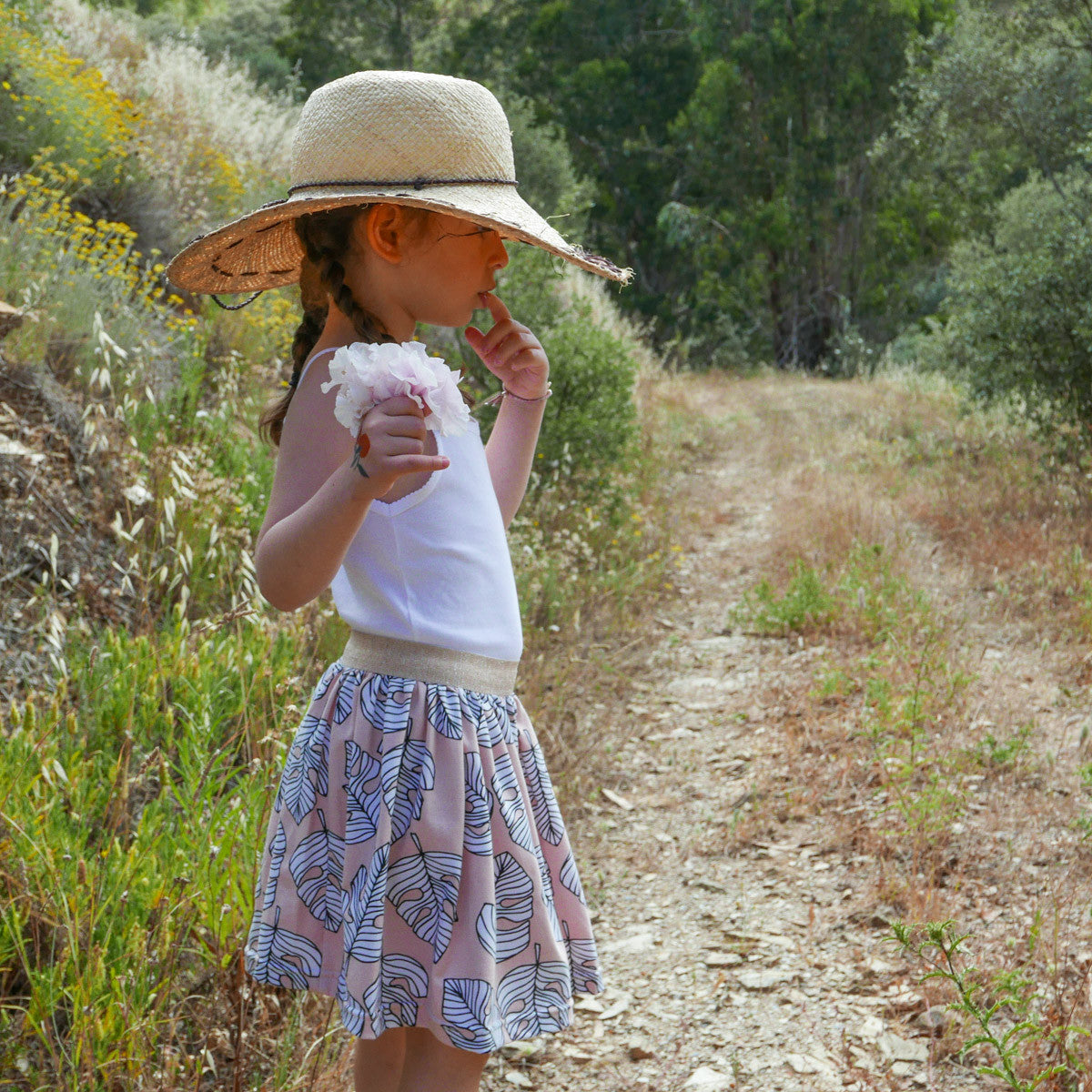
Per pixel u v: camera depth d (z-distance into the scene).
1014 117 14.99
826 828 3.49
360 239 1.58
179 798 2.71
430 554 1.55
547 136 21.88
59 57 8.59
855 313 28.05
